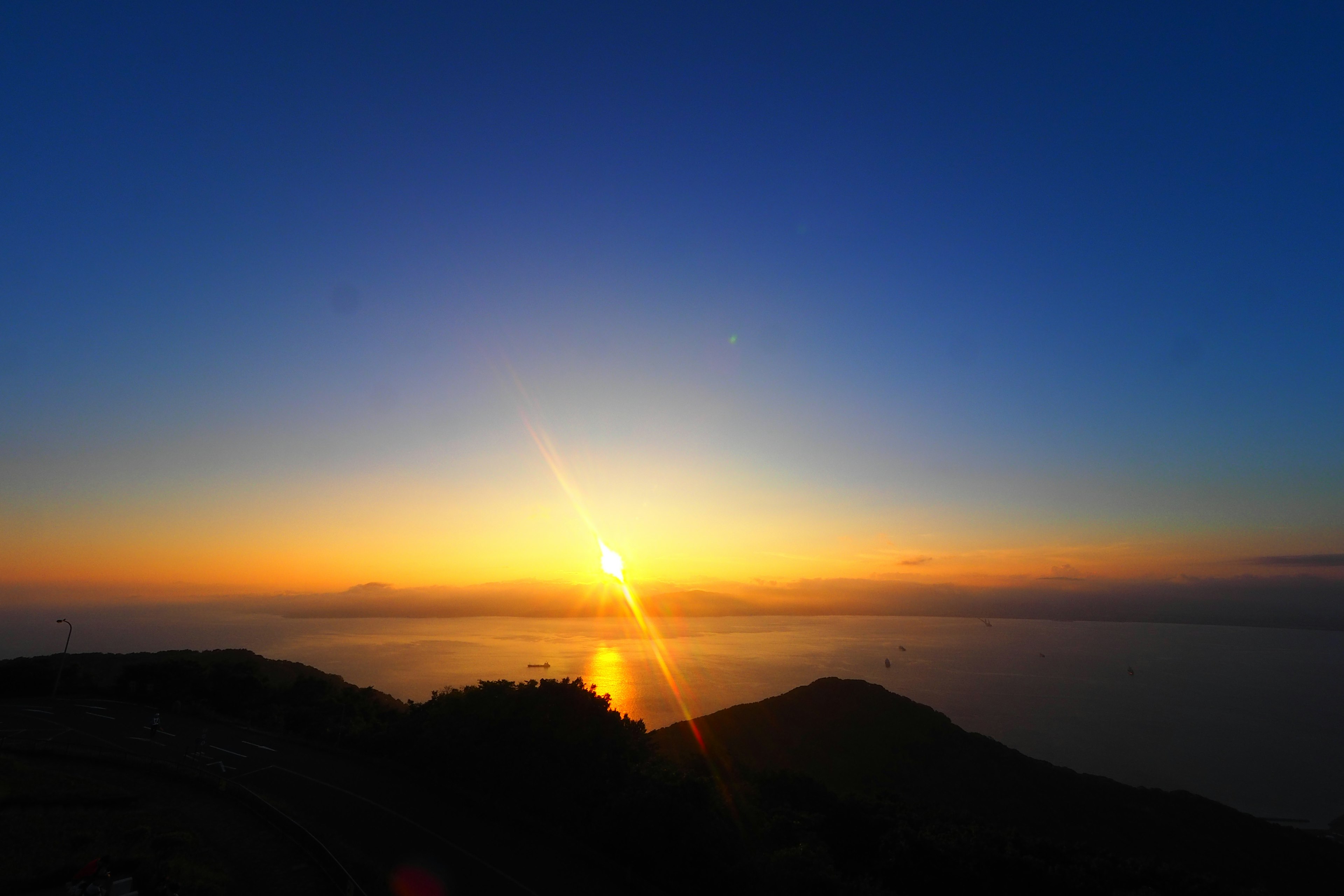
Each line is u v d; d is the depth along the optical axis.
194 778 27.08
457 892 20.31
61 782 25.39
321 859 20.78
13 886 18.05
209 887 18.36
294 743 34.97
